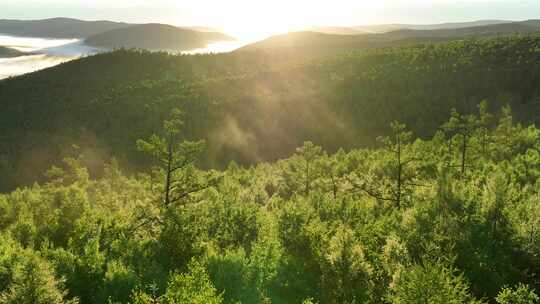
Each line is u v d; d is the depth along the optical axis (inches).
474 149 2235.5
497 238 1067.3
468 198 1244.5
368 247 1043.9
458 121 1987.0
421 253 959.6
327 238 1080.2
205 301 647.8
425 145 2655.0
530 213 1103.0
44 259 927.0
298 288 1041.5
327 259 959.6
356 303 909.2
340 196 1596.9
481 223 1086.4
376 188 1466.5
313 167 2108.8
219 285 879.1
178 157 1243.2
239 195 1995.6
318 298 991.6
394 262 917.8
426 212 1147.9
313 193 1599.4
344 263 922.1
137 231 1152.2
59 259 944.3
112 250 1056.2
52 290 758.5
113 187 2370.8
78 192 1412.4
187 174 1245.7
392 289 799.7
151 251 1061.1
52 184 2468.0
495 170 2009.1
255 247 1008.9
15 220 1625.2
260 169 3287.4
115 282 864.9
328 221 1252.5
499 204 1121.4
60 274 910.4
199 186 1243.8
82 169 2536.9
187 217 1151.6
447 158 2217.0
